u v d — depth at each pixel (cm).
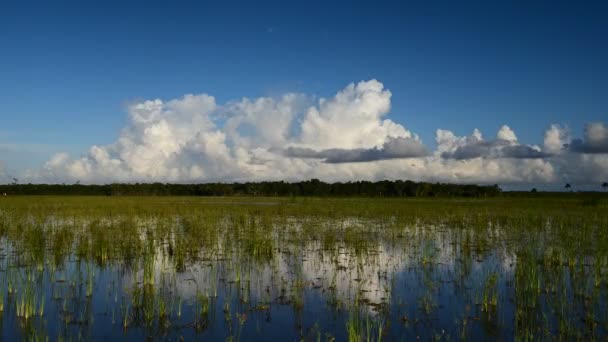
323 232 2422
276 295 1217
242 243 2055
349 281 1369
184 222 2873
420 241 2139
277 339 919
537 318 1031
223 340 912
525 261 1564
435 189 10812
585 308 1088
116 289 1268
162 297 1127
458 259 1705
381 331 956
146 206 4594
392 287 1298
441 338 922
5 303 1131
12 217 3123
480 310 1091
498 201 6381
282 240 2155
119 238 2062
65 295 1206
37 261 1600
